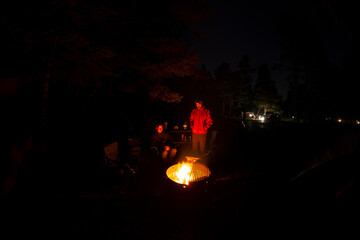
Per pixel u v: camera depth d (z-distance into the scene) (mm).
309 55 20031
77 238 2611
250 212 2818
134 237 2672
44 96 6070
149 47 9094
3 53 5391
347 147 2771
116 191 3852
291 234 1925
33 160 4410
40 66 6109
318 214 1851
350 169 1970
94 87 8859
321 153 3236
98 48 6859
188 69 9695
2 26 4910
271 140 9523
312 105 17203
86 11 6387
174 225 2916
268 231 2133
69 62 6477
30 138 4520
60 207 3283
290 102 26562
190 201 3443
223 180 4559
